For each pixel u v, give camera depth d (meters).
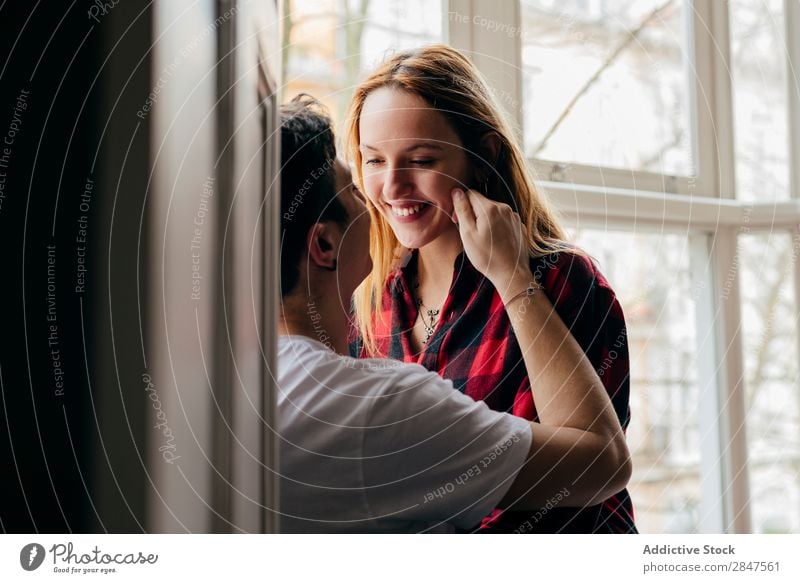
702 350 1.01
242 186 0.59
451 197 0.83
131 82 0.56
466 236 0.83
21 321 0.59
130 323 0.57
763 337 1.03
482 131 0.84
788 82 1.04
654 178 0.97
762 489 1.05
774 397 1.04
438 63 0.82
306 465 0.61
